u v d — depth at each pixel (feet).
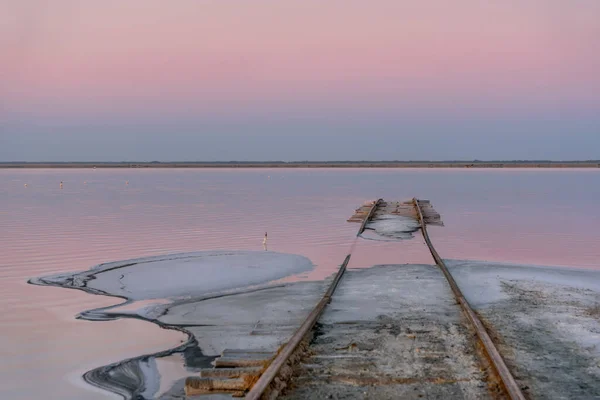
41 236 82.12
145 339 33.68
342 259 60.44
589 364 25.46
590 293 42.57
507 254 65.62
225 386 23.13
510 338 29.60
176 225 95.20
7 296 45.11
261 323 34.06
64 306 41.86
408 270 50.29
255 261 59.57
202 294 44.80
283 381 22.33
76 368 29.19
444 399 21.07
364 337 28.96
